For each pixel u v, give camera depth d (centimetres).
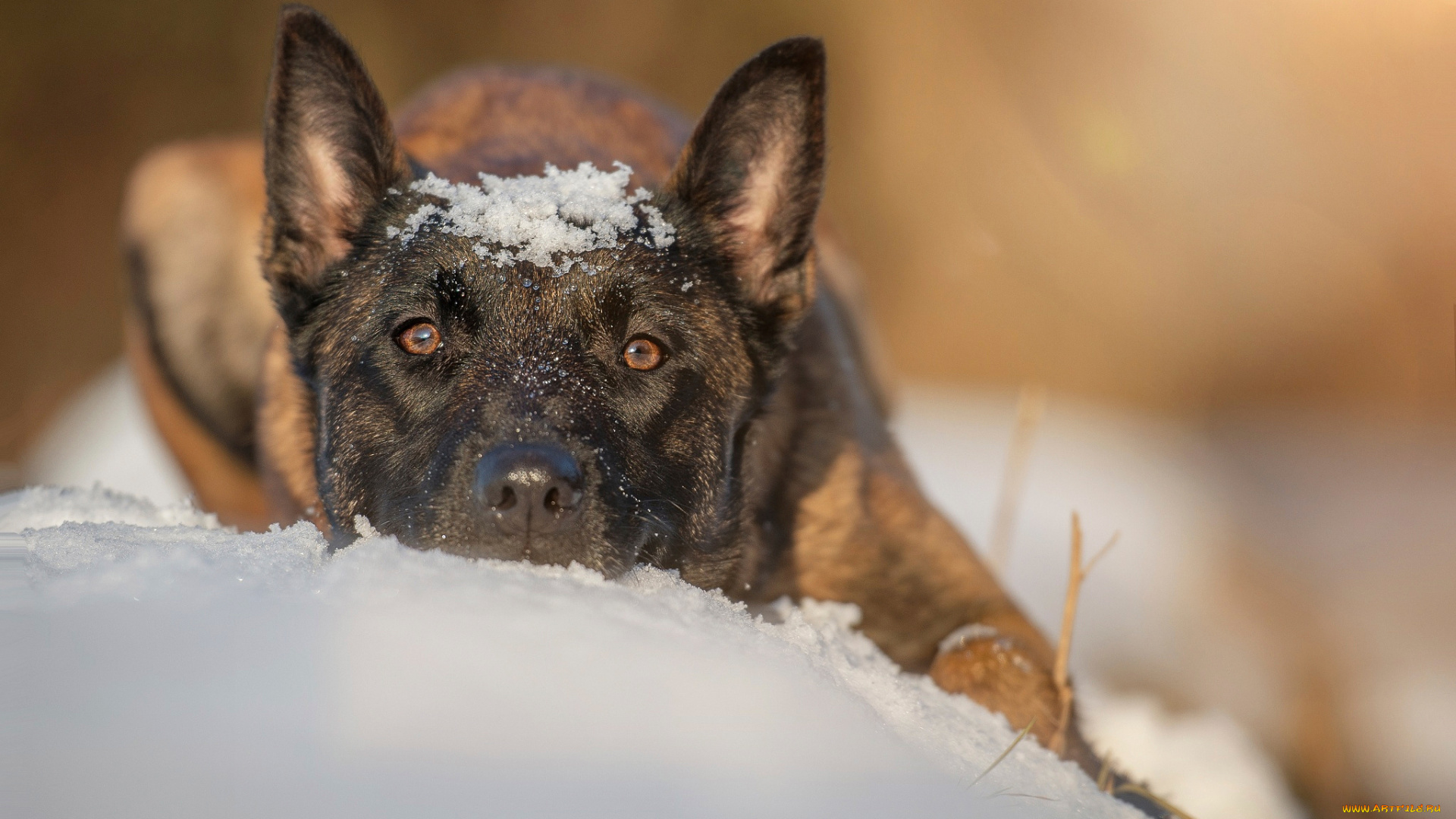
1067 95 1905
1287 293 2070
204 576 297
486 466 416
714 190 542
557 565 397
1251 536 1216
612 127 717
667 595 359
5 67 1475
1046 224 1883
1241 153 2048
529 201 493
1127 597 1018
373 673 256
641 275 493
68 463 1134
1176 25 1983
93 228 1530
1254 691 1008
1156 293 1947
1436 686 1041
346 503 495
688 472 505
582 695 265
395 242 510
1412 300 2178
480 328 471
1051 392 1798
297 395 610
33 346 1491
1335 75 2131
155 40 1546
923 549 643
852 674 373
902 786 279
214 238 955
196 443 984
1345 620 1101
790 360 614
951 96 1836
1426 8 2131
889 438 703
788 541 597
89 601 276
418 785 227
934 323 1812
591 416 456
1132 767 842
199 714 236
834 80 1781
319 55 524
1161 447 1489
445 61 1681
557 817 226
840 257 923
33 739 224
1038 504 1098
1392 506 1434
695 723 267
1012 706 559
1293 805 890
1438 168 2173
